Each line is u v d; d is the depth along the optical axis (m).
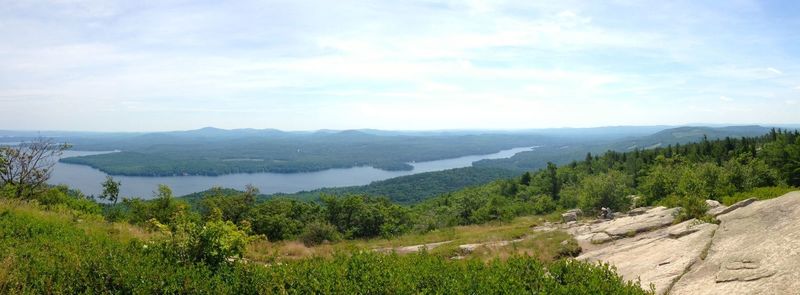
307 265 8.22
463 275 7.59
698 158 65.00
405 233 42.56
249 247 17.25
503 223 38.91
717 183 31.88
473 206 59.81
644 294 6.91
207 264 8.39
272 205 44.91
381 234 44.62
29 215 14.26
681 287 8.41
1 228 11.04
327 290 7.08
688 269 9.29
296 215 47.03
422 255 9.54
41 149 26.50
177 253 8.62
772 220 10.41
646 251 12.20
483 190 85.81
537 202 57.62
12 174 25.16
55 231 11.76
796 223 9.33
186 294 7.28
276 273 7.84
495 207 54.53
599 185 36.66
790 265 7.38
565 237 19.30
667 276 9.15
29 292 6.92
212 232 8.66
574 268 7.67
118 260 7.91
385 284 7.12
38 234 11.20
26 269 7.56
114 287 7.23
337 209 47.69
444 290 7.00
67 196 27.92
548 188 69.44
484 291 6.83
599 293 6.63
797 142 38.84
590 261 12.87
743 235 10.12
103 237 11.76
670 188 33.84
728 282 7.78
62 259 8.11
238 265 8.41
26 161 25.64
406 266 8.16
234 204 39.88
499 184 87.19
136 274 7.43
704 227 12.74
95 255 8.18
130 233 15.44
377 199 57.00
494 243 20.47
